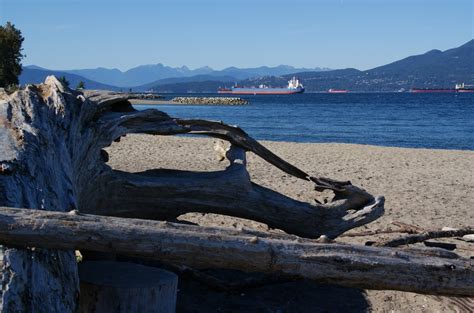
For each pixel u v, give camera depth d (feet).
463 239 25.62
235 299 18.06
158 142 66.64
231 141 19.58
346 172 49.52
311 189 37.96
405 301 18.16
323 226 19.10
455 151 71.31
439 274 11.94
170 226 11.24
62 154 13.79
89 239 10.61
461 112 218.18
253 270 11.43
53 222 10.48
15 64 165.68
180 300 17.62
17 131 13.24
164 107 242.37
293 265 11.42
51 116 14.62
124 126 17.52
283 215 18.71
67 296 10.57
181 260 11.10
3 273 9.30
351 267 11.62
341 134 113.60
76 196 14.46
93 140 16.17
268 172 45.21
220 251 11.15
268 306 17.57
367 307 17.74
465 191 40.88
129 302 12.62
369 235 24.09
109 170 16.67
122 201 17.06
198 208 17.93
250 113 198.39
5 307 8.73
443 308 17.51
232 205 18.22
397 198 36.99
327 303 18.01
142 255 10.96
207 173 18.34
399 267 11.82
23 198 11.36
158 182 17.24
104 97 17.62
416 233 23.57
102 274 13.44
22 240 10.33
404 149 73.26
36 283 9.80
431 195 38.68
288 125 138.92
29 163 12.21
